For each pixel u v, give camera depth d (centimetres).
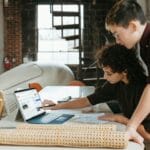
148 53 180
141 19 172
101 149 140
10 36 952
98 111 244
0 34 915
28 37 962
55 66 716
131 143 153
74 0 936
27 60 960
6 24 948
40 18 961
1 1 920
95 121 197
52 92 376
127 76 211
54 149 142
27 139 147
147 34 178
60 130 152
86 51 949
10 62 942
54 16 933
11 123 196
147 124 195
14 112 219
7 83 655
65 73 716
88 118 207
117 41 186
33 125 167
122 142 139
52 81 694
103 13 948
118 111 248
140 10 173
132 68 207
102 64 211
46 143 146
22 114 201
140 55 190
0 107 218
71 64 960
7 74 676
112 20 171
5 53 949
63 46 970
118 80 215
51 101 283
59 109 245
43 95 346
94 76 904
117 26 171
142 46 182
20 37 956
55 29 959
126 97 219
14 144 149
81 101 246
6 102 222
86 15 951
